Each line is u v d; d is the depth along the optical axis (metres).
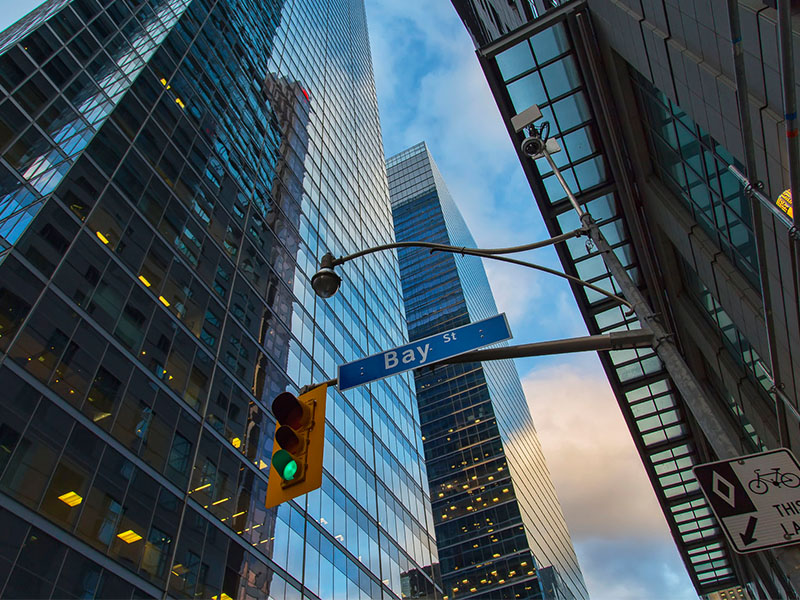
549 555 92.38
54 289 22.39
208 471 26.31
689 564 43.19
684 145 18.47
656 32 14.71
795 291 6.74
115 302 25.25
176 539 22.72
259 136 48.25
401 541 43.59
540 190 26.11
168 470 24.05
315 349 42.31
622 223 26.06
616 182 24.69
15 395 19.06
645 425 34.16
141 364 25.20
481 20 49.44
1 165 23.66
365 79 101.69
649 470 36.84
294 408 7.54
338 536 35.09
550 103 24.11
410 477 51.34
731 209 15.89
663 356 5.88
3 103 25.27
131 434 23.02
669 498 38.44
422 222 148.62
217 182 38.41
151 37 38.75
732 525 4.45
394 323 63.72
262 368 34.38
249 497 28.22
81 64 31.14
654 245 25.44
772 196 11.12
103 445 21.47
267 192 45.47
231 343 32.53
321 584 31.02
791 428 16.41
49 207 23.80
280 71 59.12
